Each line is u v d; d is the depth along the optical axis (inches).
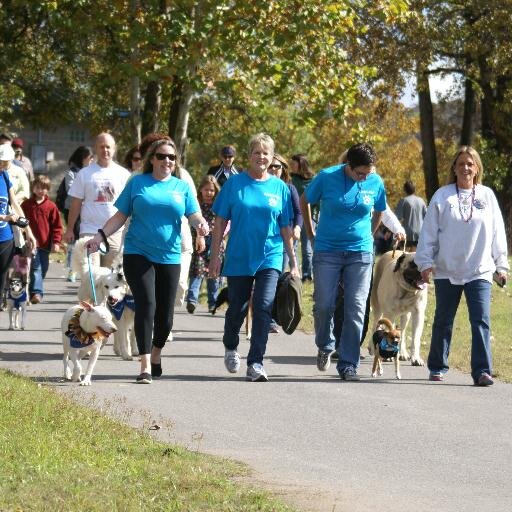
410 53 1840.6
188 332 755.4
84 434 390.6
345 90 1332.4
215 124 1784.0
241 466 375.6
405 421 471.5
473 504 340.5
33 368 575.5
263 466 381.4
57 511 295.3
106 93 1866.4
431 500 343.6
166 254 538.6
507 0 1818.4
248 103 1375.5
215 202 550.3
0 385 473.4
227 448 410.6
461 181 569.3
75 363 532.7
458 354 681.6
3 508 294.0
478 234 566.6
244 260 546.3
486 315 567.5
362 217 567.5
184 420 459.2
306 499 337.7
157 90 1529.3
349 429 452.1
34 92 2176.4
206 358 637.3
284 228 553.0
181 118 1391.5
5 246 613.0
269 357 652.7
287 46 1278.3
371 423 465.4
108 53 1505.9
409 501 340.8
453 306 574.9
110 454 364.2
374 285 660.7
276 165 713.0
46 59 2009.1
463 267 567.8
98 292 604.4
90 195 637.9
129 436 400.5
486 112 2062.0
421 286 619.2
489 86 2026.3
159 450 379.9
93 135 2175.2
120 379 549.3
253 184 545.0
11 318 740.0
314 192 568.4
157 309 547.8
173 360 624.4
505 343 758.5
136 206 531.8
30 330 737.0
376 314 663.8
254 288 553.0
